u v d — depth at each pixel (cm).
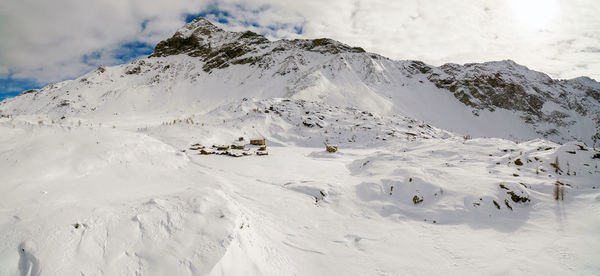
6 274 436
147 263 508
